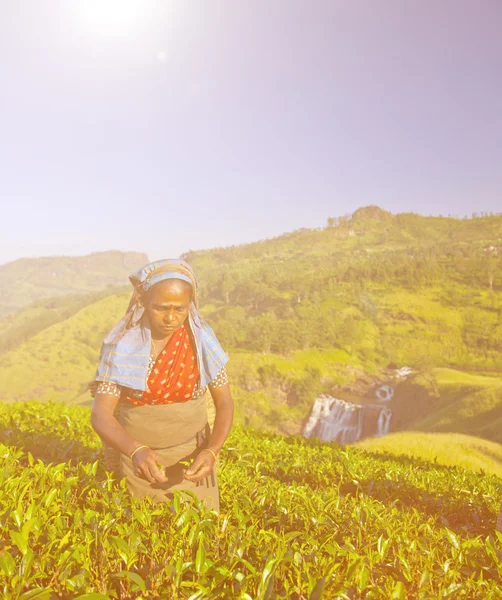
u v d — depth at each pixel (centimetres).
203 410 289
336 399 17550
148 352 263
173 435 275
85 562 208
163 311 255
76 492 306
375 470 633
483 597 218
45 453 512
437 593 219
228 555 221
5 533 232
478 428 12256
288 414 16962
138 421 270
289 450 759
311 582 200
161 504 262
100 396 264
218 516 260
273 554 229
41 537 227
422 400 15975
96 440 573
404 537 269
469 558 254
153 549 221
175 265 265
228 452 667
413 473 664
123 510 259
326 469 607
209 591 198
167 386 268
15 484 274
